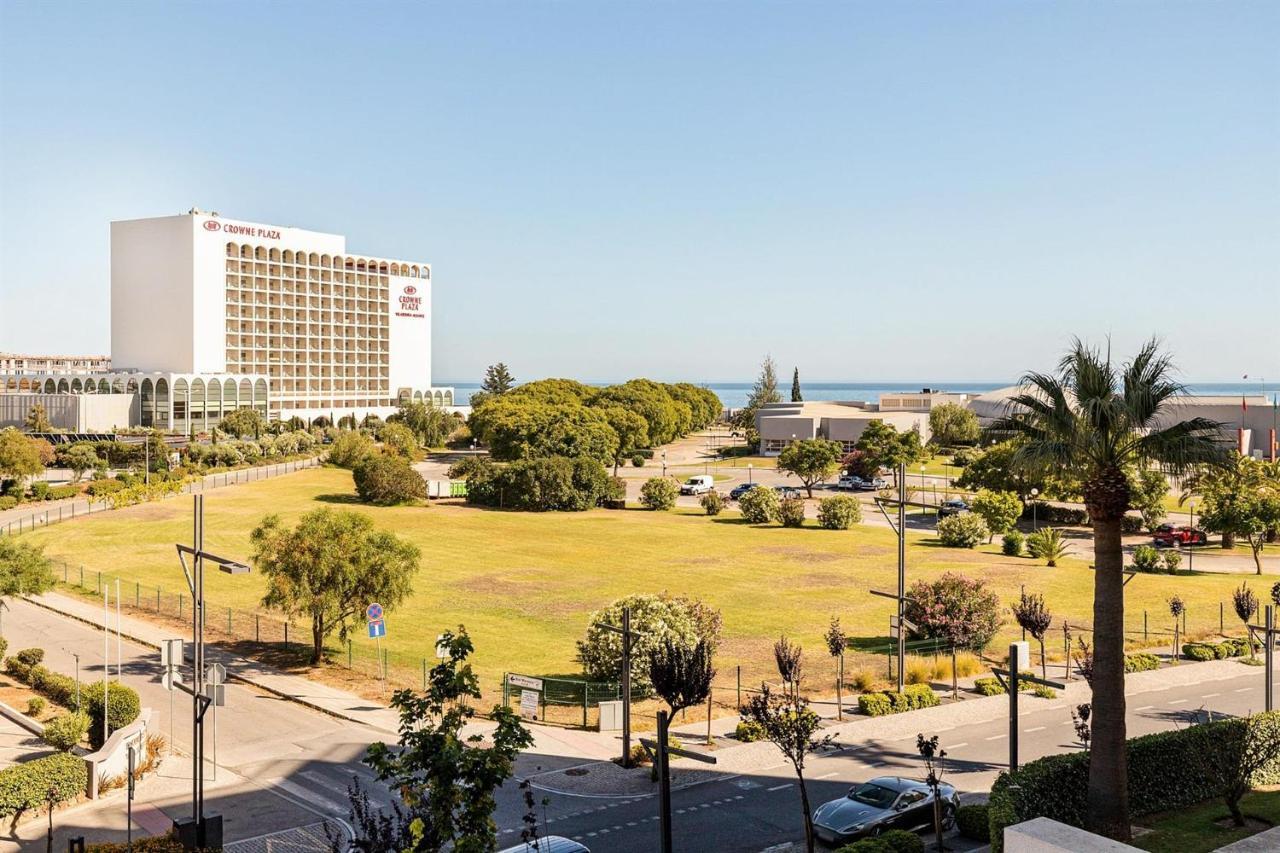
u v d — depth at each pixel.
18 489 99.69
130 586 63.16
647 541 87.38
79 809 29.78
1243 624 56.97
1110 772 24.23
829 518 96.38
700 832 28.30
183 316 186.12
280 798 30.78
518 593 64.06
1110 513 24.17
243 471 129.75
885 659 48.62
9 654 46.88
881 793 28.50
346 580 45.88
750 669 46.75
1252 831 25.36
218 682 26.64
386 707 40.22
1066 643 49.44
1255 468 80.56
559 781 32.50
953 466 154.12
